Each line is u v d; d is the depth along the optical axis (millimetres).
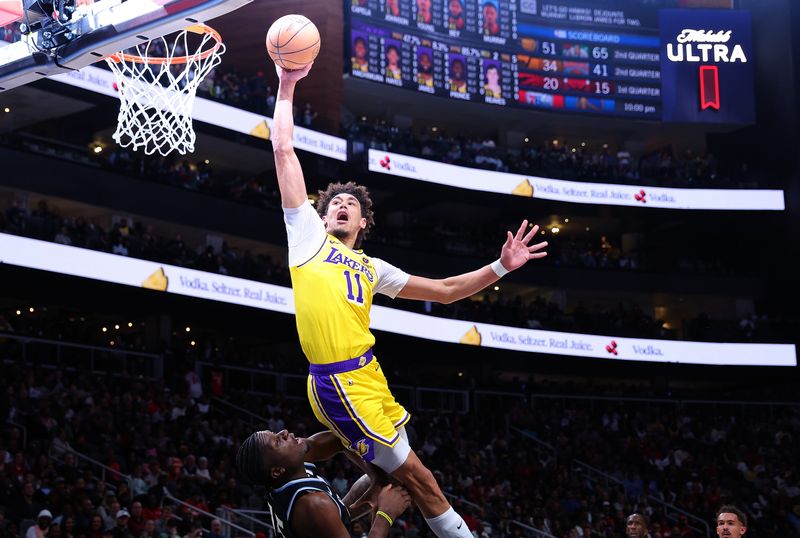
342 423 4121
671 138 33469
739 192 30406
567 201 29438
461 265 29656
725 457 25906
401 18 27797
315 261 4211
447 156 28688
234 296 22500
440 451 22281
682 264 31750
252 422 21078
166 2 6746
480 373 30203
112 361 21047
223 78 25141
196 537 13828
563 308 31266
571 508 21484
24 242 19391
